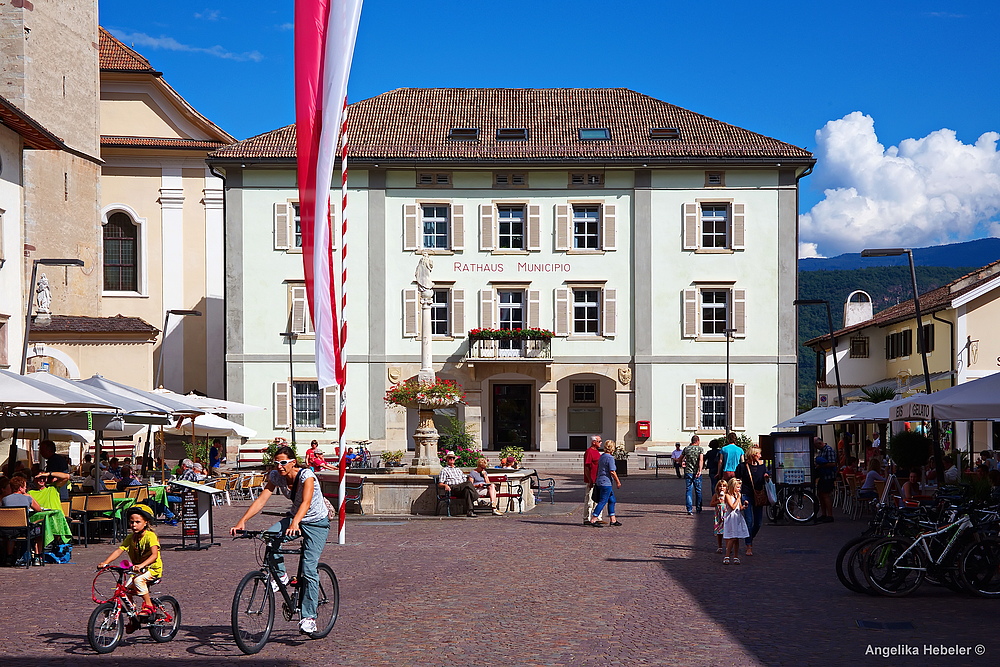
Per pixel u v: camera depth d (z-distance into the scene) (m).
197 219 50.53
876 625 10.92
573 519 24.05
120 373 38.16
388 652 9.54
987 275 40.44
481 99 52.19
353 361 48.03
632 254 48.31
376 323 48.09
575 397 50.59
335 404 47.97
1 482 16.44
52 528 16.08
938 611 11.80
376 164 47.69
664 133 49.06
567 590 13.27
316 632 10.00
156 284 50.22
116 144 49.72
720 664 9.12
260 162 47.41
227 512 26.19
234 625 9.30
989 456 28.36
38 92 37.25
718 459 22.16
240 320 47.75
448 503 24.20
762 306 48.00
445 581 14.01
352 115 50.56
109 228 50.38
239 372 47.72
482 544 18.64
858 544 13.08
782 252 48.00
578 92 52.78
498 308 48.50
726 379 47.25
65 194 38.53
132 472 24.56
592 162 47.62
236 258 47.81
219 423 33.56
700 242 48.19
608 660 9.26
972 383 17.53
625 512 26.00
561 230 48.25
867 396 44.22
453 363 48.19
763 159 47.47
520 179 48.38
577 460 47.03
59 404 16.77
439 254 48.31
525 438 50.62
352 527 22.03
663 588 13.52
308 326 47.94
